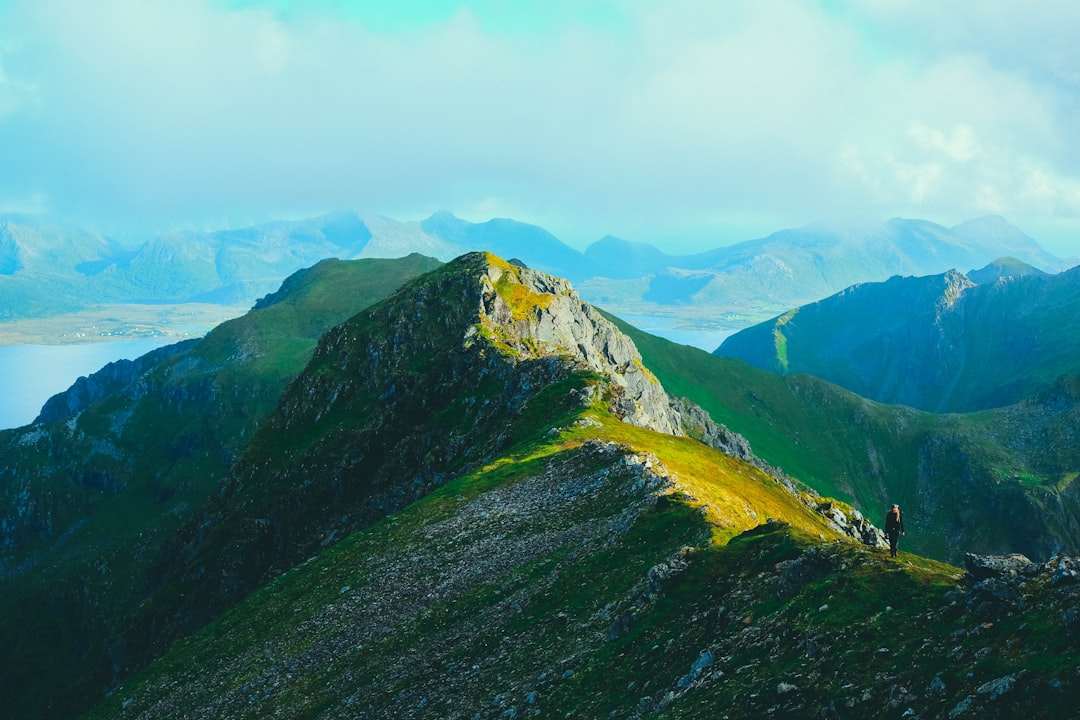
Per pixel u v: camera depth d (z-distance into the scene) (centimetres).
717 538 4350
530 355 15750
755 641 3002
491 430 11569
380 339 18225
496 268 19400
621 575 4591
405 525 7731
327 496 14225
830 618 2825
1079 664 1953
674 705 2880
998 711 2003
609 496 6338
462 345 15800
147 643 13950
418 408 14775
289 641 6294
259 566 14000
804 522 7738
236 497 16150
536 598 4972
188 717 5759
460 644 4856
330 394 17612
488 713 3747
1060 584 2305
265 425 17725
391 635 5512
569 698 3472
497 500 7431
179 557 16400
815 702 2442
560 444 8512
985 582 2458
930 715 2127
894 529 3231
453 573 6119
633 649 3572
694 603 3659
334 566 7581
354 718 4519
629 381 17575
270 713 5116
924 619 2566
